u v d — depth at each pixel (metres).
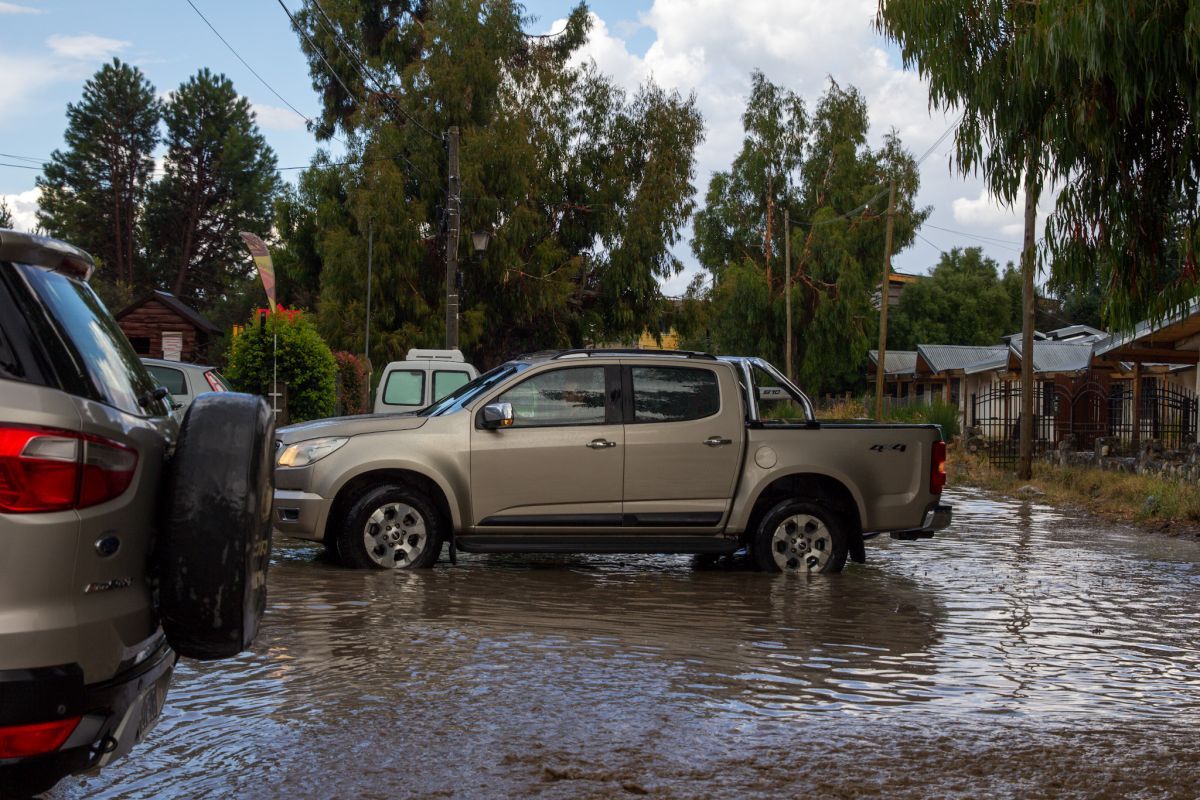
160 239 68.25
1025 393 23.78
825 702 5.59
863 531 10.12
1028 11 11.68
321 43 48.16
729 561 10.91
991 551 12.20
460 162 39.94
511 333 45.81
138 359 4.33
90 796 4.09
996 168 11.98
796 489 10.16
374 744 4.75
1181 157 10.91
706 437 9.84
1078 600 8.95
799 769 4.52
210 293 70.25
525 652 6.53
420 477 9.62
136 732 3.57
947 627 7.67
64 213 65.25
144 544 3.51
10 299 3.28
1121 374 35.56
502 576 9.39
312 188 47.84
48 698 3.06
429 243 41.34
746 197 65.06
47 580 3.11
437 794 4.15
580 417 9.77
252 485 3.65
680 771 4.46
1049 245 12.04
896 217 59.88
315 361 23.16
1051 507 18.30
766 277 61.59
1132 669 6.49
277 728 4.97
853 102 63.25
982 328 69.38
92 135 65.69
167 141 67.75
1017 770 4.55
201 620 3.57
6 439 3.07
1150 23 10.04
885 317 42.12
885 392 62.53
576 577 9.51
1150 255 11.70
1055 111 11.27
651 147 46.59
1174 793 4.30
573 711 5.31
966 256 72.56
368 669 6.05
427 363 18.20
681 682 5.93
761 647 6.85
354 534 9.40
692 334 47.72
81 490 3.20
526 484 9.58
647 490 9.75
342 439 9.48
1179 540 13.63
